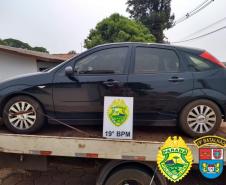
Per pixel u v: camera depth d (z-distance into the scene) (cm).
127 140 363
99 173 382
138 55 416
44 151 374
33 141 375
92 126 444
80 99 410
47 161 407
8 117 413
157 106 406
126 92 404
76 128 435
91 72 413
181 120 408
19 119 412
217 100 405
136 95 404
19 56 1415
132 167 373
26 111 412
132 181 375
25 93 410
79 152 368
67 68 401
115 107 379
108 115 380
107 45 422
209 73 412
